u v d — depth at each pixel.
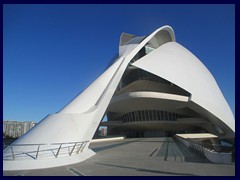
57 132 10.78
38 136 10.54
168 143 22.81
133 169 8.19
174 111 36.16
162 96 30.62
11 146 9.40
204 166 8.81
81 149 11.40
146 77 35.06
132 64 30.05
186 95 33.50
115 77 15.83
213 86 37.88
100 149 16.59
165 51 34.44
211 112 32.50
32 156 9.45
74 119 11.69
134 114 37.22
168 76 30.98
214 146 11.39
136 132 44.06
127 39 35.16
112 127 44.81
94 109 13.09
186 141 19.53
